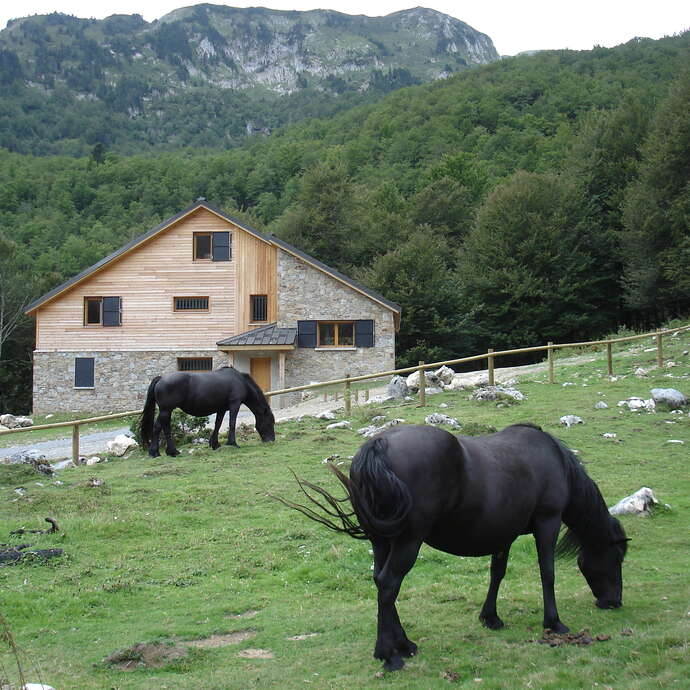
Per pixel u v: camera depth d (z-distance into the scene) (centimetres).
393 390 2272
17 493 1346
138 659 642
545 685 528
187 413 1753
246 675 594
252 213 9375
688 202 3741
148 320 3859
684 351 2556
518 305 4528
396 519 546
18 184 11875
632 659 568
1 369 5312
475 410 1930
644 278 3966
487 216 4706
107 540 1051
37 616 769
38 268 8031
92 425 3097
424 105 11694
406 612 742
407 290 4422
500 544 621
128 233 9150
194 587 867
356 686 548
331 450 1617
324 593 841
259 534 1070
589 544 701
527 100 11050
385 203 6750
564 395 2069
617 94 10256
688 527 1002
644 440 1545
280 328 3741
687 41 12412
